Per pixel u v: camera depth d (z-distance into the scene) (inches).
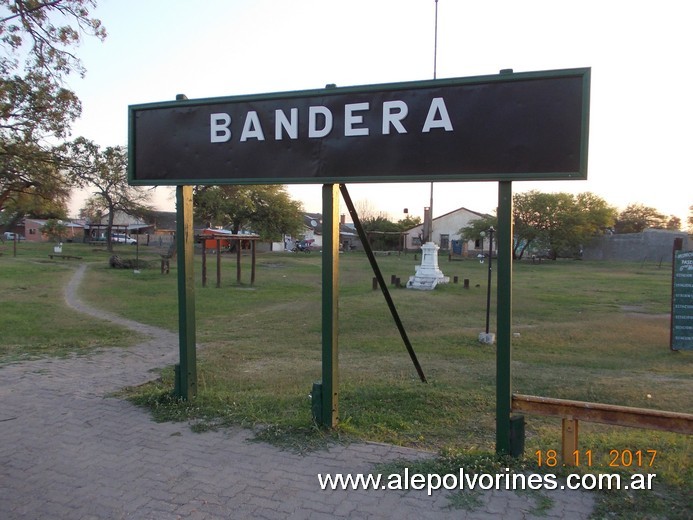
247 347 404.2
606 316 635.5
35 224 3181.6
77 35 481.4
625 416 143.0
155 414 200.8
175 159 205.5
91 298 698.2
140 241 2923.2
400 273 1269.7
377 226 3201.3
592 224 2222.0
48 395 229.9
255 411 204.7
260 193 2251.5
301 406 218.7
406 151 168.9
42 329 447.2
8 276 951.6
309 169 182.7
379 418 209.8
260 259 1755.7
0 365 299.6
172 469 152.9
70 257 1467.8
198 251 2129.7
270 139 188.7
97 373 285.0
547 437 195.9
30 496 137.6
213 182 198.8
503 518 124.6
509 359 155.6
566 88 150.8
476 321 580.4
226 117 195.8
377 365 343.3
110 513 129.0
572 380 312.3
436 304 702.5
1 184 707.4
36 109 534.0
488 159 159.0
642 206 3595.0
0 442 173.9
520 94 155.3
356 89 174.2
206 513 128.8
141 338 424.2
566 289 975.0
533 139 154.3
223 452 165.0
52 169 717.9
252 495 137.4
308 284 979.3
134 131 212.2
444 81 162.4
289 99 185.0
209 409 203.0
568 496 133.8
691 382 311.7
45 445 171.0
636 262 2092.8
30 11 441.4
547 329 522.0
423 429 202.7
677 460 157.1
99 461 158.7
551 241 2174.0
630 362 385.1
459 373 324.8
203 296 762.2
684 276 428.5
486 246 2657.5
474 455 158.4
